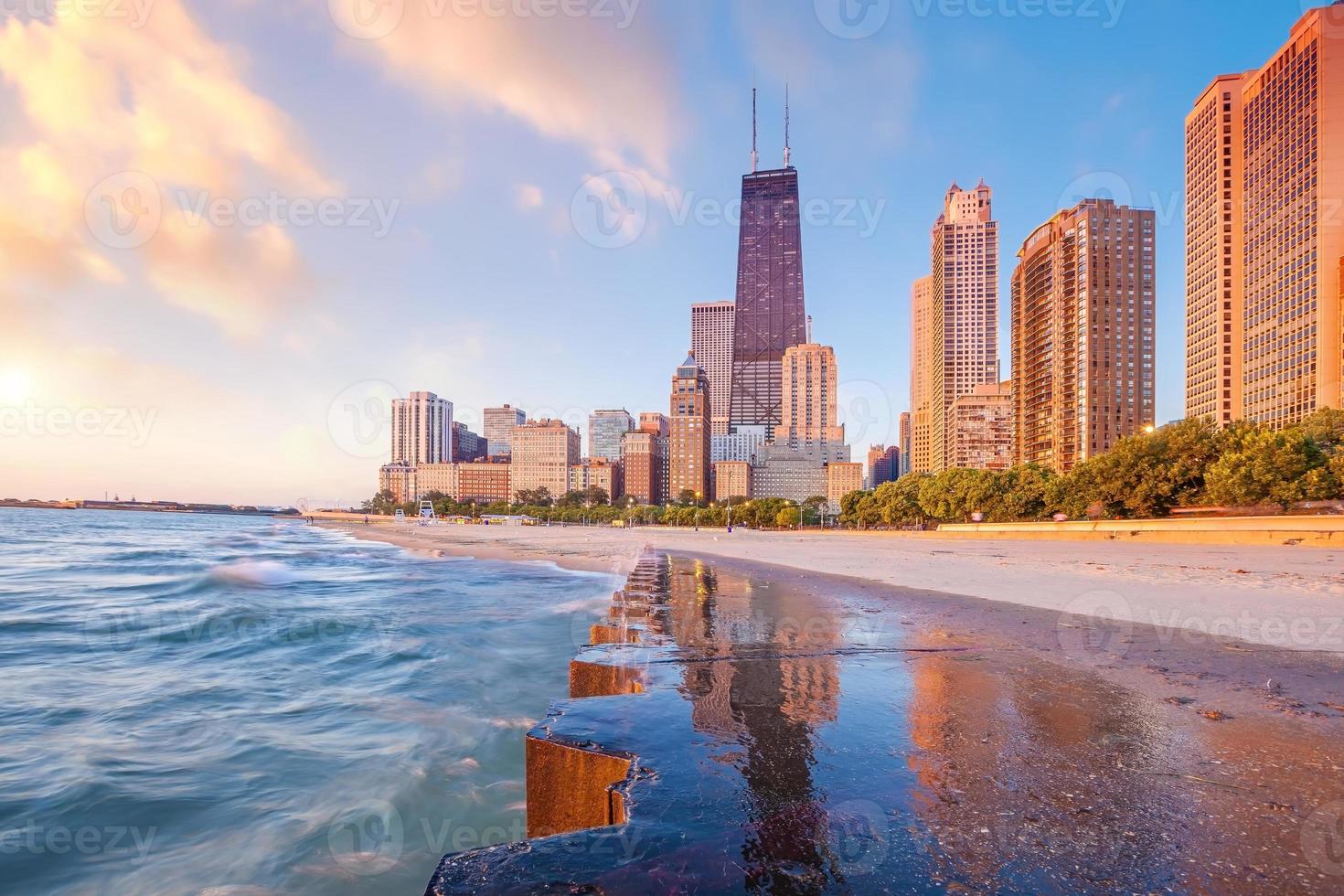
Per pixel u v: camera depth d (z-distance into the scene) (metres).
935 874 2.14
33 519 167.88
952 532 65.69
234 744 8.62
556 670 12.07
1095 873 2.14
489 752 8.04
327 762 7.97
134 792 7.21
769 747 3.50
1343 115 109.69
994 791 2.88
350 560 47.00
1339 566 18.02
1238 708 4.20
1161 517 46.06
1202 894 2.00
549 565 37.25
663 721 4.00
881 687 4.82
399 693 10.86
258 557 50.00
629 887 2.06
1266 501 37.06
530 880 2.12
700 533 95.69
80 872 5.64
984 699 4.47
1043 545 38.44
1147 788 2.89
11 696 11.02
